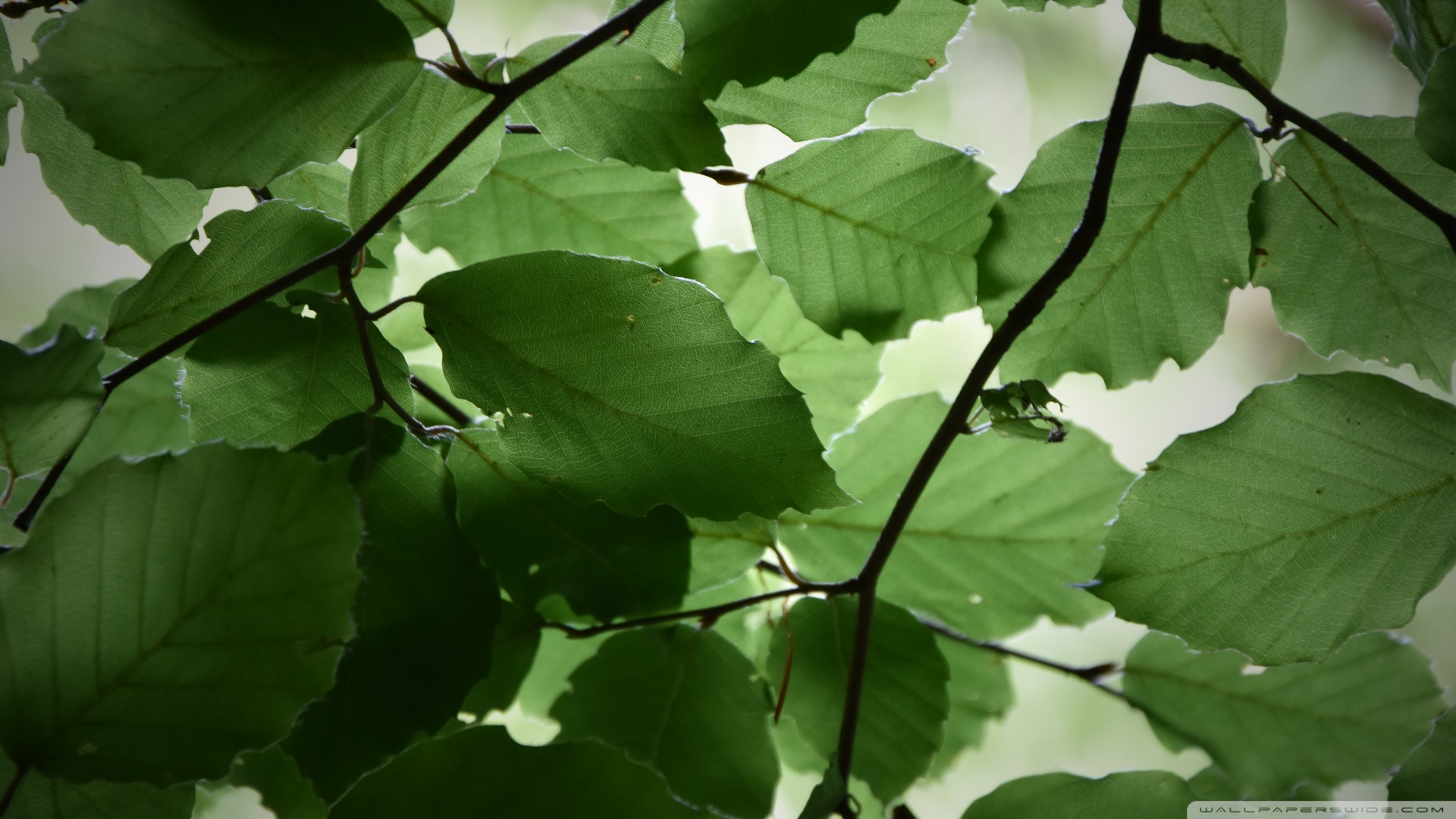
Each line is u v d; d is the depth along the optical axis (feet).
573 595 2.36
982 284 2.34
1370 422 2.26
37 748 2.13
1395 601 2.28
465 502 2.33
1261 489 2.27
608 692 2.41
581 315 2.25
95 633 2.13
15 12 2.32
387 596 2.24
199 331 2.22
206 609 2.14
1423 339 2.34
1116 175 2.31
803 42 2.23
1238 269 2.33
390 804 2.23
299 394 2.27
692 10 2.23
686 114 2.24
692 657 2.42
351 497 2.15
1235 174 2.31
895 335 2.37
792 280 2.37
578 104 2.25
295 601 2.14
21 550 2.12
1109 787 2.31
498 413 2.26
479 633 2.25
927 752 2.42
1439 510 2.26
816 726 2.42
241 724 2.14
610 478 2.27
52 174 2.34
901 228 2.34
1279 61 2.29
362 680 2.23
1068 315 2.34
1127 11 2.30
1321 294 2.34
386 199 2.26
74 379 2.20
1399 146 2.29
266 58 2.17
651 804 2.25
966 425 2.28
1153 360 2.35
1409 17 2.26
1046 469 2.44
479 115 2.20
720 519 2.28
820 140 2.31
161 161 2.17
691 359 2.25
